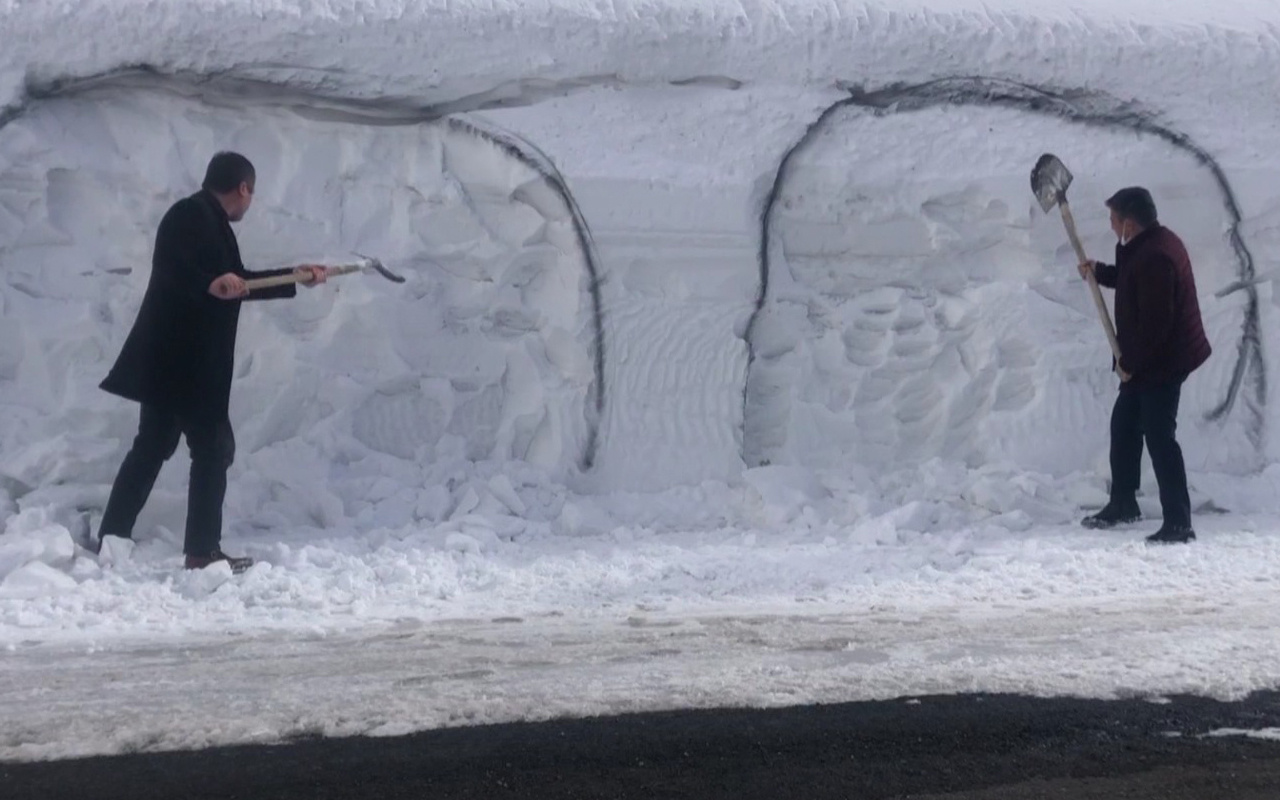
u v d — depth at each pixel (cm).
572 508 783
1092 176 893
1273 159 911
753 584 668
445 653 548
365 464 798
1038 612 617
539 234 832
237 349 790
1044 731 464
